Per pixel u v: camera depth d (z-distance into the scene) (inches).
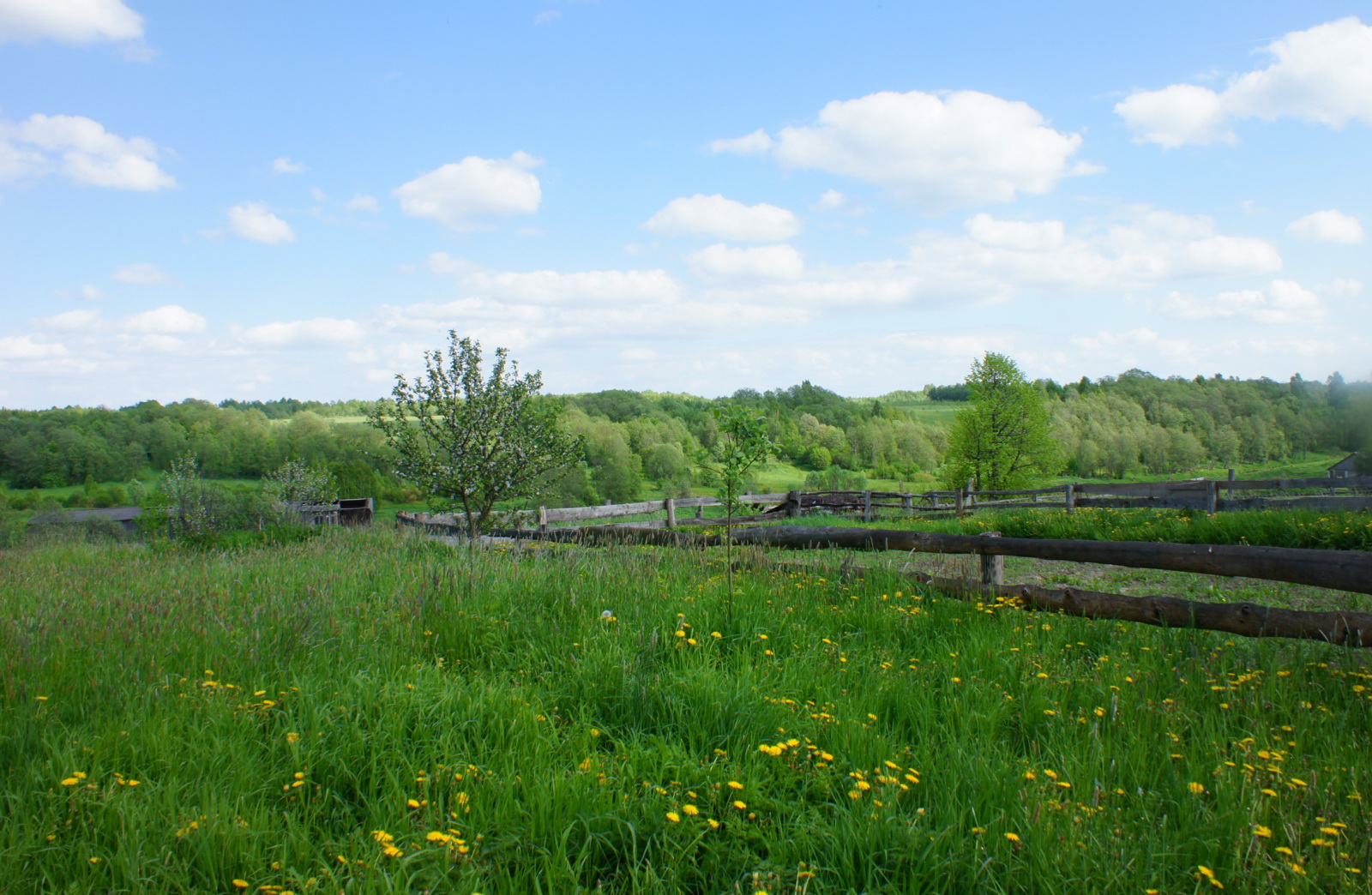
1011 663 180.2
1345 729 143.9
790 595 242.5
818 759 132.9
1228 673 170.9
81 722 137.9
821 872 103.7
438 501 497.7
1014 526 577.6
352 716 140.8
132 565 351.9
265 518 679.7
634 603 220.7
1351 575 166.4
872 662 185.3
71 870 97.1
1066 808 113.0
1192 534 452.1
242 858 98.8
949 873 100.6
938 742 142.3
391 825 108.7
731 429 232.4
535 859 103.3
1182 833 109.0
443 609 211.6
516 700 147.3
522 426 495.8
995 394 1418.6
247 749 128.6
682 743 137.6
